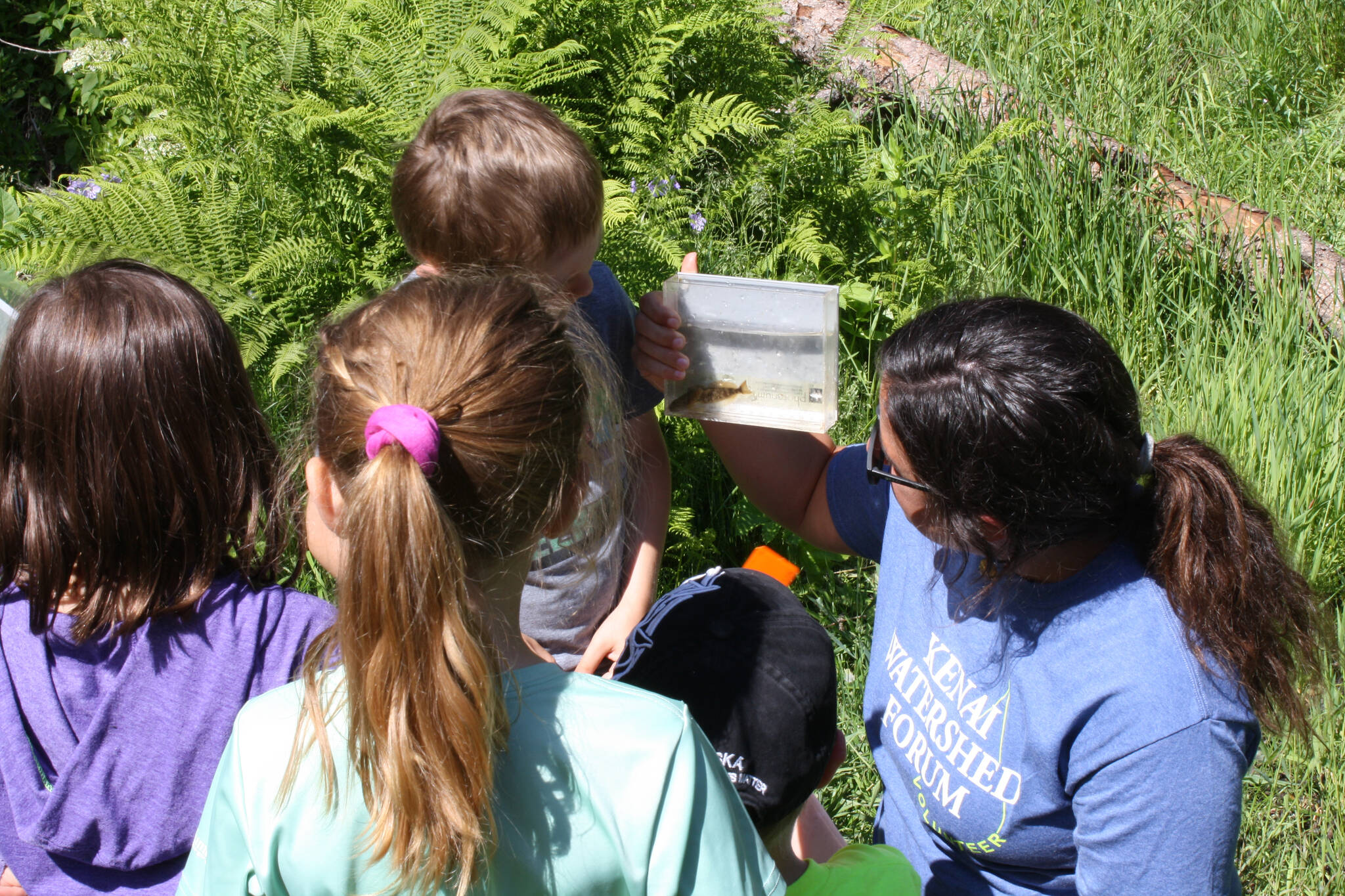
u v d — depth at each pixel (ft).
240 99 10.41
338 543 4.49
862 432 10.32
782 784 4.16
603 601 6.42
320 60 10.39
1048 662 4.11
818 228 11.46
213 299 9.07
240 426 4.67
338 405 3.30
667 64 11.68
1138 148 14.79
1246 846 7.37
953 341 3.88
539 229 5.40
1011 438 3.69
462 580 3.09
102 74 14.52
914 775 4.83
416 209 5.56
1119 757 3.89
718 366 5.18
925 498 4.14
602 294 6.18
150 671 4.30
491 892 3.30
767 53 12.70
